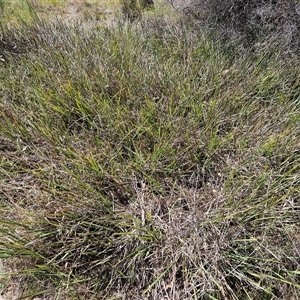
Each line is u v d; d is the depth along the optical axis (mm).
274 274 1302
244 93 1980
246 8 2859
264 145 1644
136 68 2160
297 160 1561
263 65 2312
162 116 1841
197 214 1440
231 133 1711
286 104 1965
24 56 2336
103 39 2508
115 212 1455
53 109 1839
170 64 2232
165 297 1258
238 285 1292
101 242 1368
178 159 1664
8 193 1500
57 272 1299
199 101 1935
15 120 1719
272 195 1429
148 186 1568
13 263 1363
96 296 1290
